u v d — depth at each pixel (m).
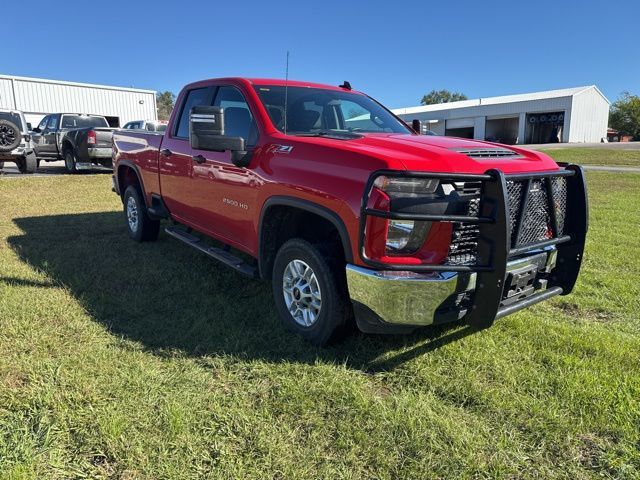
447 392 2.94
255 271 4.01
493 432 2.58
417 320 2.89
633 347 3.54
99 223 7.53
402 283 2.81
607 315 4.25
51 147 16.17
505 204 2.76
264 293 4.47
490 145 3.62
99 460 2.30
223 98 4.53
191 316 3.94
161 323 3.80
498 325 3.88
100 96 31.59
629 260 5.91
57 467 2.23
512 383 3.03
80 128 14.31
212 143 3.63
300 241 3.45
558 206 3.52
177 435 2.46
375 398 2.84
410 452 2.41
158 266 5.21
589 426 2.64
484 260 2.88
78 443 2.39
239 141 3.71
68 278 4.73
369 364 3.26
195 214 4.86
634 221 8.44
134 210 6.36
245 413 2.67
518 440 2.52
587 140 52.91
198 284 4.69
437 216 2.72
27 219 7.72
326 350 3.42
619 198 11.36
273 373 3.10
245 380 3.02
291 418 2.65
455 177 2.77
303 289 3.51
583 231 3.59
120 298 4.26
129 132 6.36
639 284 5.00
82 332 3.57
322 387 2.93
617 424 2.64
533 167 3.27
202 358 3.27
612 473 2.32
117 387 2.84
